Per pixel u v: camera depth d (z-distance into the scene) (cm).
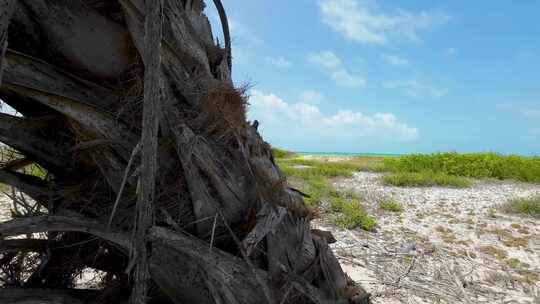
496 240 862
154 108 212
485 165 2086
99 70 248
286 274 296
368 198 1305
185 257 265
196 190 265
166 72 252
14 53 216
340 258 701
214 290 267
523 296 563
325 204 1123
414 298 539
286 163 2705
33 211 290
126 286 309
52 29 226
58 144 280
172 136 257
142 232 227
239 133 285
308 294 304
